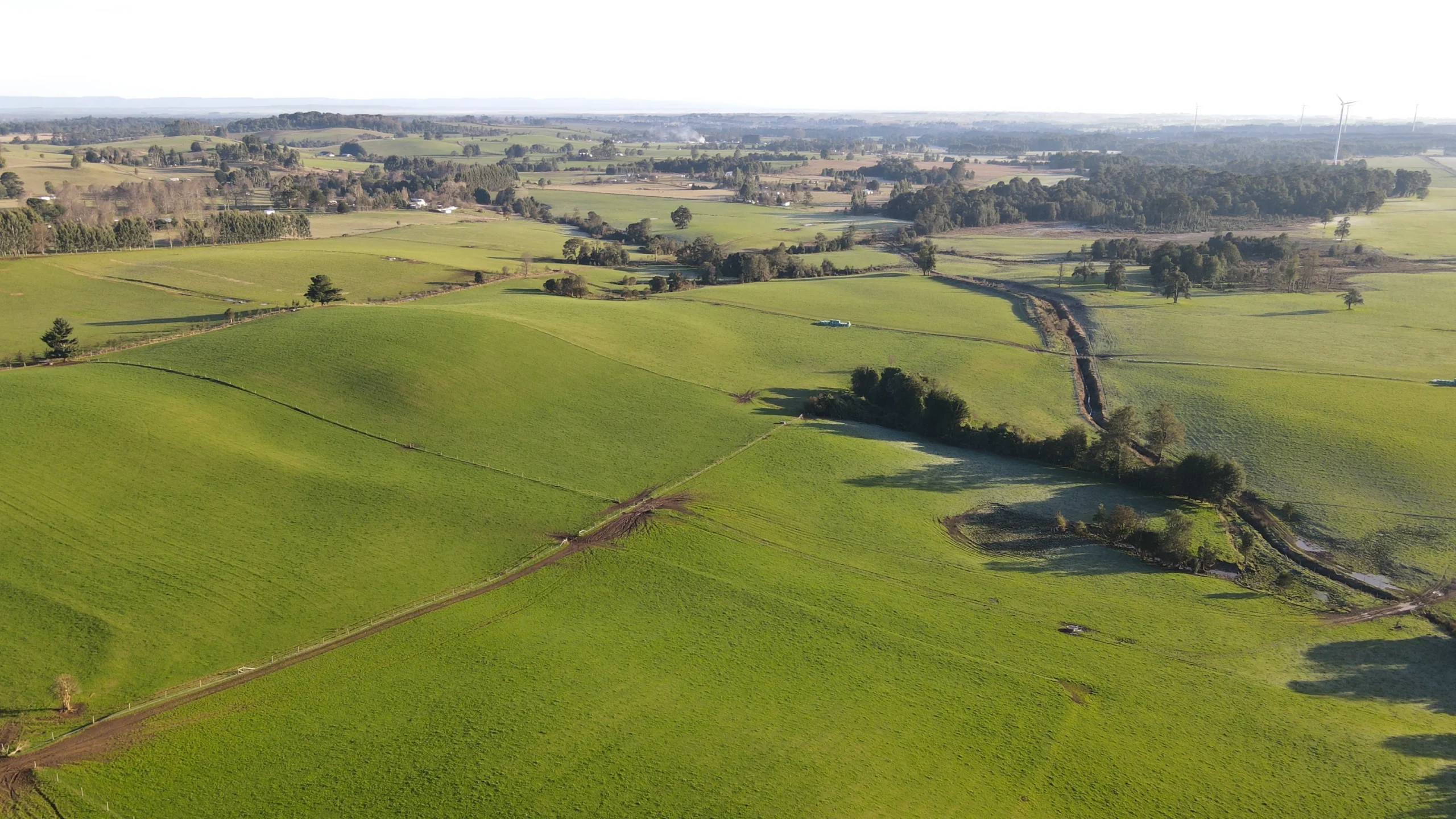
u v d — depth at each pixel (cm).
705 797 4241
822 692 5097
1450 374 10844
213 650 5153
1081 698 5162
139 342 9825
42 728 4481
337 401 8475
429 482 7362
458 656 5259
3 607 5222
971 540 7225
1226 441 9019
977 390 10669
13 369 8619
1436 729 5006
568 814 4100
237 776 4244
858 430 9369
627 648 5425
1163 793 4419
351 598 5772
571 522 6988
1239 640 5884
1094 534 7338
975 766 4562
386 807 4097
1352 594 6525
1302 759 4700
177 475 6812
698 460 8288
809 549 6831
